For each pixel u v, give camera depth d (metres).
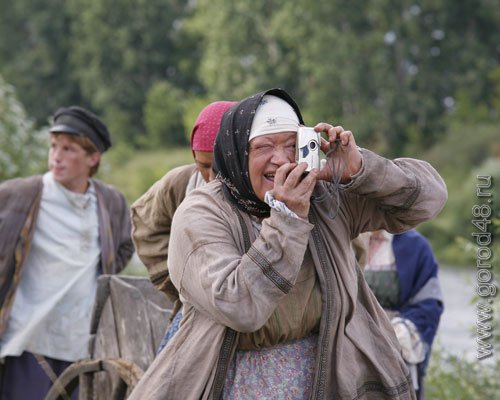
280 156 4.87
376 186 4.96
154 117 90.38
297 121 4.98
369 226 5.27
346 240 5.17
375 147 71.88
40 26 102.44
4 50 107.25
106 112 97.50
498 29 73.75
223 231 4.92
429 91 71.81
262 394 4.93
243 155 4.90
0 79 16.44
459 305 24.30
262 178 4.90
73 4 100.62
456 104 70.69
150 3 97.56
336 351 4.96
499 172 47.81
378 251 7.81
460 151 60.12
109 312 7.31
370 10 71.81
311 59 74.75
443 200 5.16
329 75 73.44
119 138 94.44
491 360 9.99
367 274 7.80
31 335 8.58
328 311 4.95
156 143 90.56
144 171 74.00
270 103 4.95
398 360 5.19
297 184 4.76
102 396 7.17
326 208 5.14
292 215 4.67
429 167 5.25
